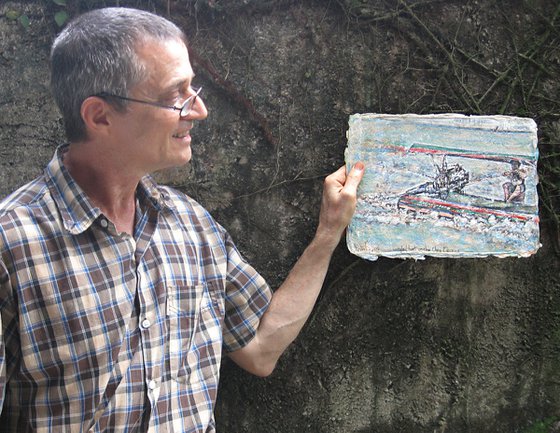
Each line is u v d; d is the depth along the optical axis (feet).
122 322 3.82
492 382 5.76
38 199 3.79
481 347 5.71
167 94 3.70
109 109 3.69
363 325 5.58
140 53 3.59
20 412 3.77
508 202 5.06
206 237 4.50
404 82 5.31
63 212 3.76
